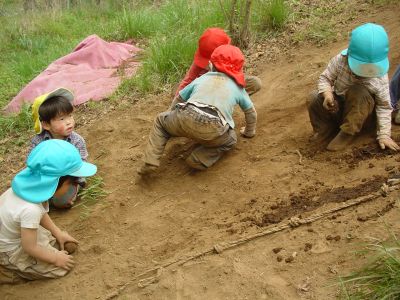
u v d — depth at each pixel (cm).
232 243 325
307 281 285
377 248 281
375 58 346
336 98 396
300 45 599
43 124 414
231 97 395
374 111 399
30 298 339
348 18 620
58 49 920
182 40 630
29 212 325
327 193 355
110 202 411
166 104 561
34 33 1095
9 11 1371
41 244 348
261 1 662
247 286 293
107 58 705
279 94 516
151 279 322
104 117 571
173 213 382
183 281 310
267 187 383
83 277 346
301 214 335
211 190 397
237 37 628
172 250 346
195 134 386
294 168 395
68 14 1236
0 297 345
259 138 448
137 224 379
